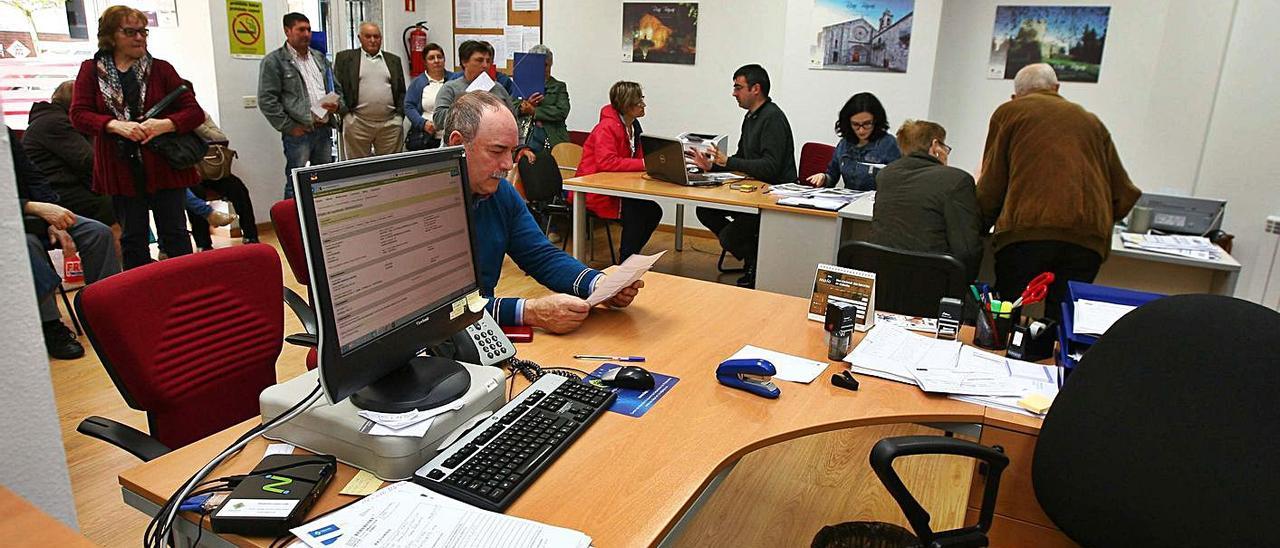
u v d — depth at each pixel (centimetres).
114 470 236
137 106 366
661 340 183
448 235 139
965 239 297
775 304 215
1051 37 479
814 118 530
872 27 498
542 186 491
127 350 152
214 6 490
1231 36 370
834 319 174
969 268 299
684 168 409
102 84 358
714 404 148
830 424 143
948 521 231
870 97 413
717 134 595
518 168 491
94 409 275
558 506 111
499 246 210
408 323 128
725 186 419
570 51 634
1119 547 133
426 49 574
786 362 171
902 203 309
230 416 175
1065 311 188
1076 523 138
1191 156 392
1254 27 361
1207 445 122
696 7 578
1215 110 379
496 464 117
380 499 107
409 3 679
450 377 132
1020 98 299
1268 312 123
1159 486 127
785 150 451
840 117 426
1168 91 393
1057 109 286
